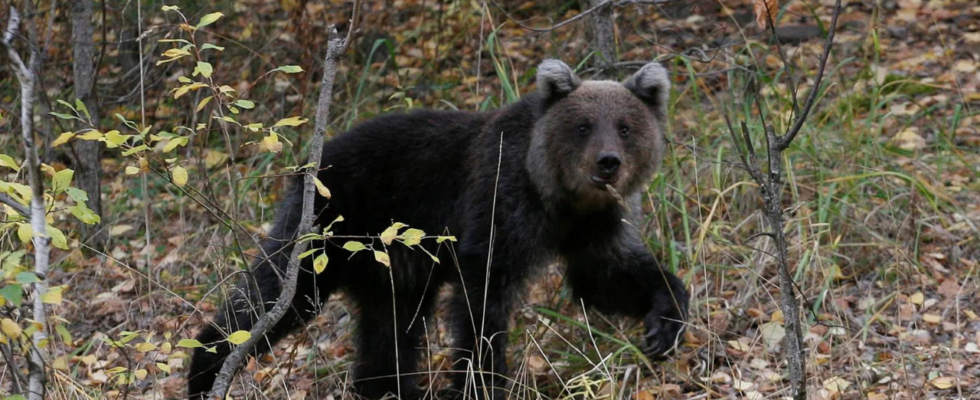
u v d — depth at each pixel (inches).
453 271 405.1
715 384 381.1
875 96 534.0
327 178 401.4
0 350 290.8
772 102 587.2
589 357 399.2
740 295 438.3
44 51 389.1
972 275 439.5
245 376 406.9
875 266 455.5
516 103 397.7
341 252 403.5
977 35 684.1
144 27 592.1
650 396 366.6
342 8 717.3
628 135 376.5
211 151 581.0
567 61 589.3
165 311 466.6
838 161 508.4
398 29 717.3
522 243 378.9
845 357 383.2
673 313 378.0
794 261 449.7
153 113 631.8
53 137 540.7
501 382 373.7
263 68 629.9
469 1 699.4
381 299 418.9
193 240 518.9
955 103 603.5
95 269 509.7
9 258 243.1
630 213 378.0
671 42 698.2
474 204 384.8
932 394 353.1
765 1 278.8
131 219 558.6
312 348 422.0
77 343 450.0
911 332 402.3
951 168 528.4
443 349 441.1
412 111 419.5
